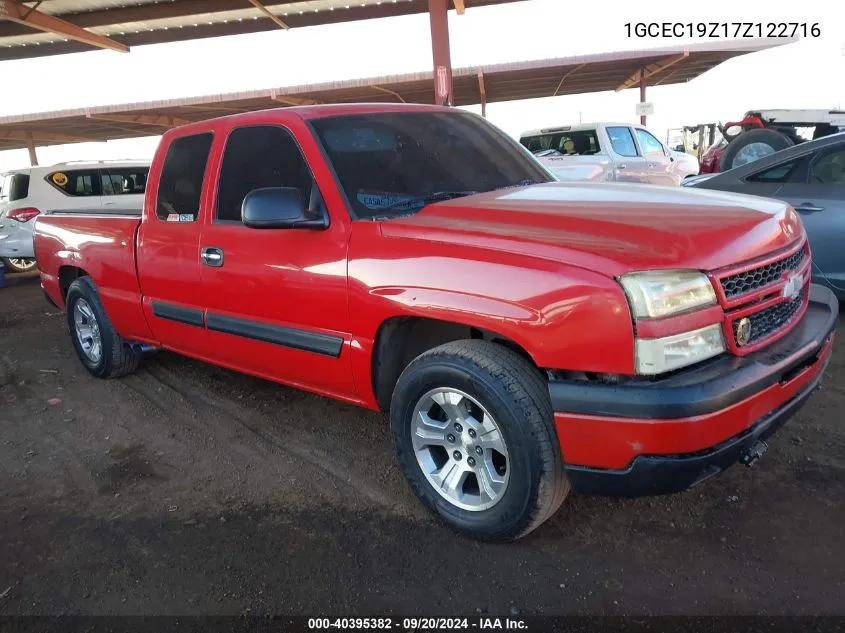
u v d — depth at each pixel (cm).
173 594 254
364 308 287
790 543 260
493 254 248
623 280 220
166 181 398
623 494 235
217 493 328
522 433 242
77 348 516
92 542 292
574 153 1161
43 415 443
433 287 260
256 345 352
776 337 257
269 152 338
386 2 1500
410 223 280
